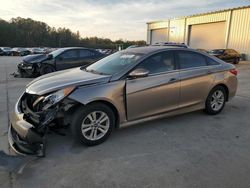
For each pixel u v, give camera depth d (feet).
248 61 74.02
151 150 10.99
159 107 13.17
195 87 14.44
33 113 10.51
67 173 9.07
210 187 8.31
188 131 13.24
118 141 11.87
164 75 13.08
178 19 104.83
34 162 9.77
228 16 81.10
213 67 15.44
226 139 12.28
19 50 130.52
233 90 16.67
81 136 10.93
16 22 230.48
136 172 9.20
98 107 11.14
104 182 8.56
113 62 13.50
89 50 34.94
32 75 32.86
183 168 9.50
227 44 82.74
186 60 14.37
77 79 11.51
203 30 93.91
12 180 8.55
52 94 10.45
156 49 13.65
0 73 38.52
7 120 14.60
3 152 10.48
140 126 13.84
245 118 15.58
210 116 15.83
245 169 9.45
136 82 12.09
